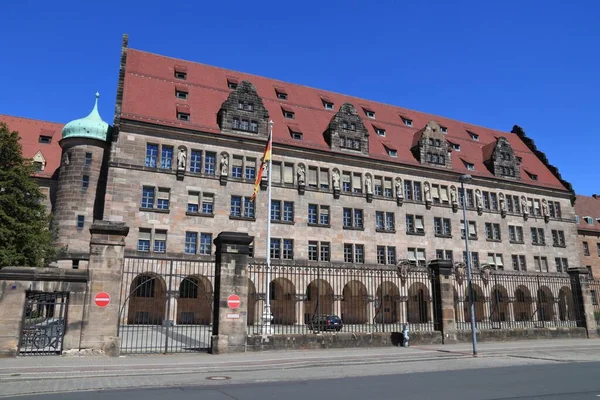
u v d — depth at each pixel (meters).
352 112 57.22
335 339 23.61
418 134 64.69
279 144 51.44
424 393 12.71
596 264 76.56
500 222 63.34
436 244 58.00
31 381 14.30
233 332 21.03
